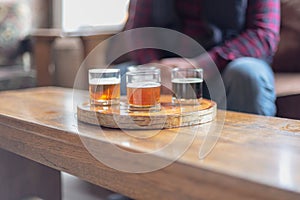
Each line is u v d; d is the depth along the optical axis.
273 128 0.94
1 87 2.47
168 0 1.82
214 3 1.74
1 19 2.91
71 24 3.69
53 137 0.92
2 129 1.09
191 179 0.67
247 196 0.61
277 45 1.84
